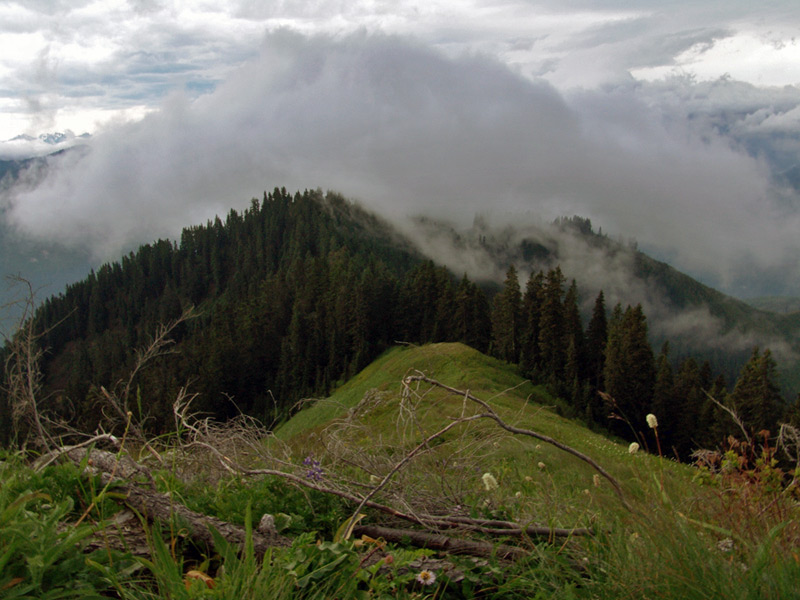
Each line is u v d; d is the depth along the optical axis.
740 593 2.30
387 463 4.61
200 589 2.32
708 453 3.84
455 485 4.63
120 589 2.24
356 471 4.79
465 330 71.38
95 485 3.10
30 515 2.53
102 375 99.88
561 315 62.56
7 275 3.67
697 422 48.97
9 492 2.82
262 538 3.07
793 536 2.83
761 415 34.44
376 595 2.62
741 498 3.20
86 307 156.62
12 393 3.63
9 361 3.67
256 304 103.00
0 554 2.16
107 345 124.00
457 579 2.87
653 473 3.33
